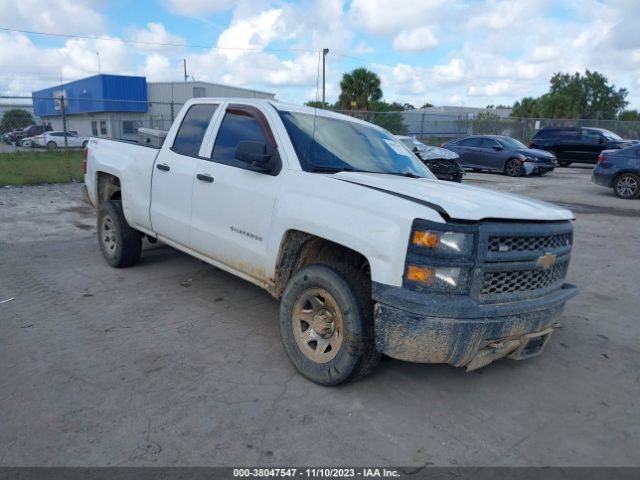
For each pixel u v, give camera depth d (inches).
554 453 114.5
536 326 128.2
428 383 142.3
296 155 150.2
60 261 243.9
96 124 1170.0
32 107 764.0
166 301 195.0
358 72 1380.4
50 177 539.5
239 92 1653.5
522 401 135.7
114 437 111.9
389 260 116.6
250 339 164.4
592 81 2733.8
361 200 126.0
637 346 174.4
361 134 180.1
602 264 275.1
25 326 168.6
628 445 118.6
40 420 117.0
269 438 114.0
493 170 745.6
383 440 115.4
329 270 130.8
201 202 175.6
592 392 142.4
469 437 118.6
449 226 113.3
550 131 902.4
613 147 836.0
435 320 113.1
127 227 223.6
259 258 153.6
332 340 133.1
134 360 147.5
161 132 223.6
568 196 527.2
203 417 120.6
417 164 183.9
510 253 120.3
